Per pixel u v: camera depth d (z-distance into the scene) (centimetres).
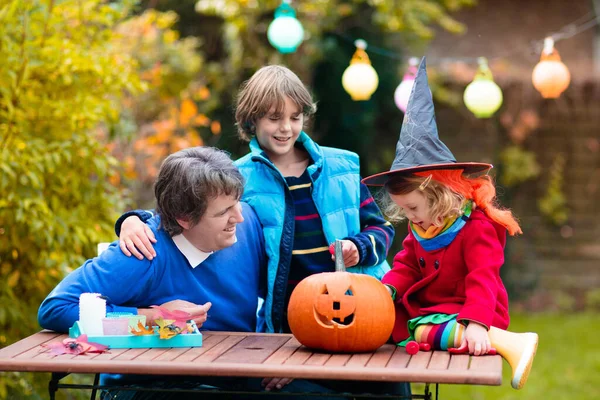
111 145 511
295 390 286
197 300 295
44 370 239
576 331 812
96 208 430
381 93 873
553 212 995
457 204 264
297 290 263
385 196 305
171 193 281
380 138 927
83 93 416
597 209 1001
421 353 254
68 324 275
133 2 459
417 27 738
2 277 406
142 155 613
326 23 761
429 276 272
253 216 322
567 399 590
